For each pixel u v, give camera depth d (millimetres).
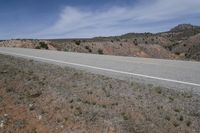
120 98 7332
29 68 12117
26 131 5723
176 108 6551
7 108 6875
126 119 6020
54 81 9289
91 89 8195
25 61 15336
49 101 7227
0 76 9789
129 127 5656
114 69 12727
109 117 6129
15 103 7191
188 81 9414
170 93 7875
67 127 5754
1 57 17188
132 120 5949
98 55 22188
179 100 7203
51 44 63781
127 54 93625
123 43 99875
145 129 5547
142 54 100375
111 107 6668
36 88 8375
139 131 5492
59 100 7250
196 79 9719
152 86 8750
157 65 14438
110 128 5617
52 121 6082
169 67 13453
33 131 5699
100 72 11672
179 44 164875
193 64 14633
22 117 6359
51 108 6754
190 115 6215
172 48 163250
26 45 57500
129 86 8688
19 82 9016
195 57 130125
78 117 6172
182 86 8680
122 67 13523
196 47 147500
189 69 12500
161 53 108188
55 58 18844
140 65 14445
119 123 5844
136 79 9945
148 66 13977
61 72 11148
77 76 10266
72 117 6176
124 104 6855
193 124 5777
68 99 7281
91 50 80438
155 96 7574
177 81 9469
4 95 7754
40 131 5656
